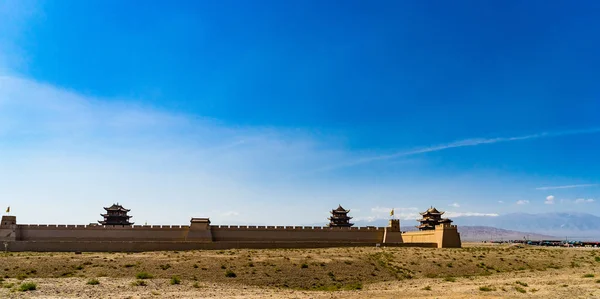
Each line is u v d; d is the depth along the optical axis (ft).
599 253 309.01
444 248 324.39
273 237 352.49
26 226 321.73
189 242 294.25
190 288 163.94
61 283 162.61
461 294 151.84
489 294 151.12
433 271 226.38
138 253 262.88
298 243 317.83
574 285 168.04
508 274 224.94
